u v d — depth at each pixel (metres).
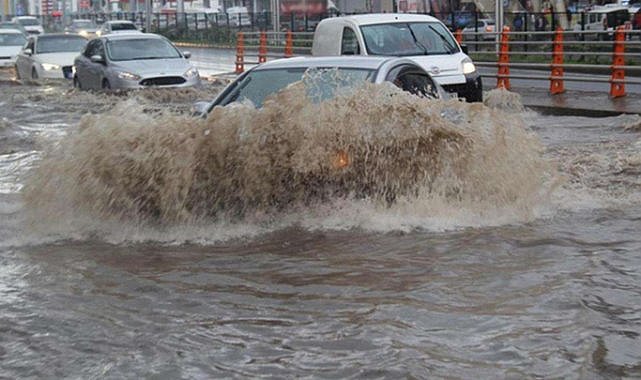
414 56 19.48
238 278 7.94
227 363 5.96
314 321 6.75
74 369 5.91
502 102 23.06
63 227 9.80
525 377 5.60
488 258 8.31
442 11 45.53
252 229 9.59
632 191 11.36
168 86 26.03
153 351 6.20
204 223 9.73
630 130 18.05
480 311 6.88
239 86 11.55
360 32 19.80
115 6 110.94
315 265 8.25
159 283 7.83
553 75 25.20
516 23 39.16
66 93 27.17
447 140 9.79
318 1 58.28
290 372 5.79
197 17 75.06
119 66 26.31
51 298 7.46
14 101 25.27
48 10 122.50
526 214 10.02
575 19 38.47
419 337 6.34
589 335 6.31
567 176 11.57
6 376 5.81
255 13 66.50
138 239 9.38
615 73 23.22
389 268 8.08
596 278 7.66
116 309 7.15
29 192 10.00
